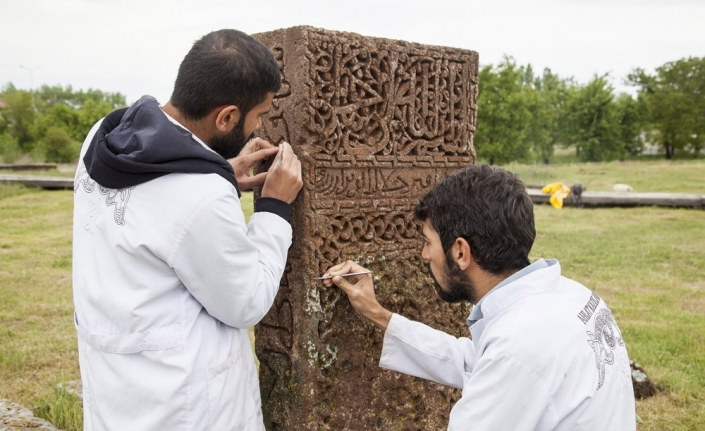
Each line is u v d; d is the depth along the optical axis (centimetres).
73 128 4162
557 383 128
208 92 150
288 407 220
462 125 254
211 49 151
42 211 1170
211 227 142
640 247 818
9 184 1457
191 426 146
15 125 4212
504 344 132
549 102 3753
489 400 131
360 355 228
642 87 4038
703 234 915
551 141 3741
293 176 183
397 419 243
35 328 496
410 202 238
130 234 144
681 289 616
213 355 152
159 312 146
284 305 219
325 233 211
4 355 431
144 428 145
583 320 138
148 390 144
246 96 153
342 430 225
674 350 439
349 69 212
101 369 150
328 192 211
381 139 225
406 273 240
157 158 141
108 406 149
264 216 173
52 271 699
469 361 193
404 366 201
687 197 1164
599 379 132
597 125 3684
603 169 2059
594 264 723
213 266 143
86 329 153
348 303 222
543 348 130
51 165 2430
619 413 134
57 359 430
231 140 160
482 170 151
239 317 151
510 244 144
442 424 260
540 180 1698
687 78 3828
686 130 3741
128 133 148
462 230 147
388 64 224
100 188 153
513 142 2631
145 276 145
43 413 336
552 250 796
